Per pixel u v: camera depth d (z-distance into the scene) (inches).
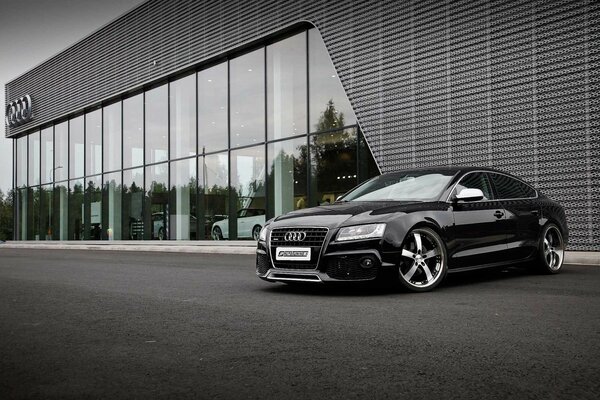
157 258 514.0
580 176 394.0
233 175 693.3
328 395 100.0
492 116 443.5
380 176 285.9
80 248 855.7
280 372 114.7
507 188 277.1
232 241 674.2
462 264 242.5
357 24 544.7
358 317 173.3
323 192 578.9
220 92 717.3
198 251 615.5
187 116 768.3
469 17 460.1
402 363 119.9
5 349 139.3
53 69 1063.6
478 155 451.5
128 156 878.4
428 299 207.5
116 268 392.8
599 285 243.9
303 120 604.7
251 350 133.6
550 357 123.1
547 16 413.7
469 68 458.9
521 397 97.6
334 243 217.3
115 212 905.5
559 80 406.3
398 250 219.3
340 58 560.4
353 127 553.3
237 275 319.0
